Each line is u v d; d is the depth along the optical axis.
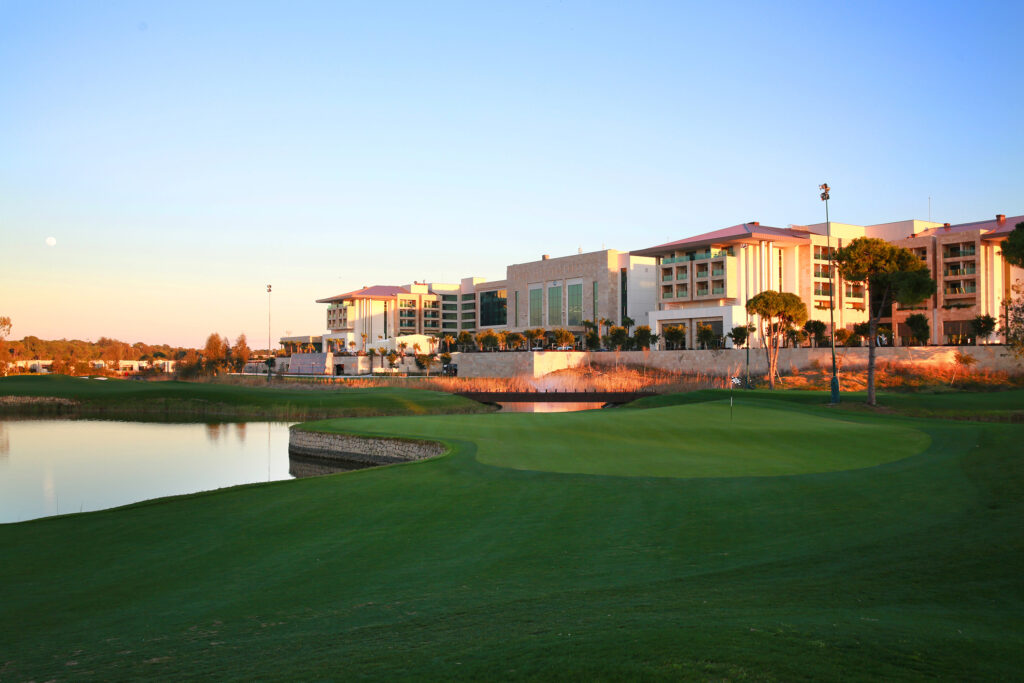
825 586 9.52
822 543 11.86
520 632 8.05
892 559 10.65
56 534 15.62
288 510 16.81
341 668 7.19
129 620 10.27
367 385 80.88
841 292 87.88
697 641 6.98
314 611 10.12
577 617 8.57
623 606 8.98
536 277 123.88
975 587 9.16
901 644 6.78
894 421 33.72
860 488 16.05
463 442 27.09
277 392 72.25
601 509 15.29
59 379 89.06
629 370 82.75
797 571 10.40
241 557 13.41
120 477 33.22
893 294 45.78
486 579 11.16
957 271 85.00
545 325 121.56
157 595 11.46
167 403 67.00
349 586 11.26
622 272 110.50
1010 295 77.44
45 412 65.69
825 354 70.25
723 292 85.75
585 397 64.56
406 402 62.12
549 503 16.09
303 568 12.46
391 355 122.38
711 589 9.69
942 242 85.50
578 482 18.17
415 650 7.64
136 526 16.08
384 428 34.56
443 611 9.58
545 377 83.62
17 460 38.22
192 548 14.21
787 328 72.19
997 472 16.31
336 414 58.62
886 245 45.62
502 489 17.78
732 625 7.58
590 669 6.40
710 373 76.81
